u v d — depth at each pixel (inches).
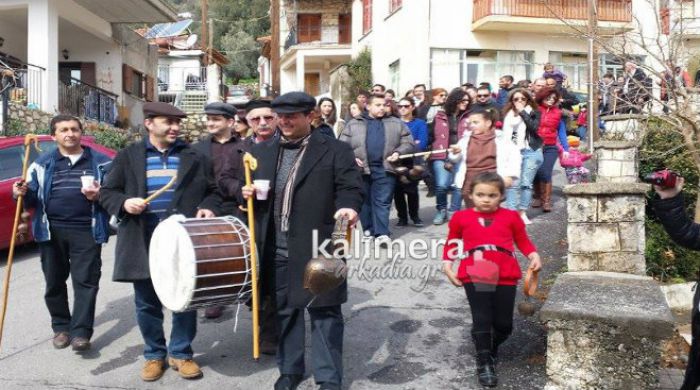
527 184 314.8
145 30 1336.1
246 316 221.8
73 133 194.7
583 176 346.0
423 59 760.3
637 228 193.0
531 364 172.2
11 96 547.5
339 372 148.9
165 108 173.2
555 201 376.2
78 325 193.0
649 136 259.3
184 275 143.8
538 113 316.5
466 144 241.3
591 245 195.9
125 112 783.7
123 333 212.8
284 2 1304.1
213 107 209.0
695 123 199.6
